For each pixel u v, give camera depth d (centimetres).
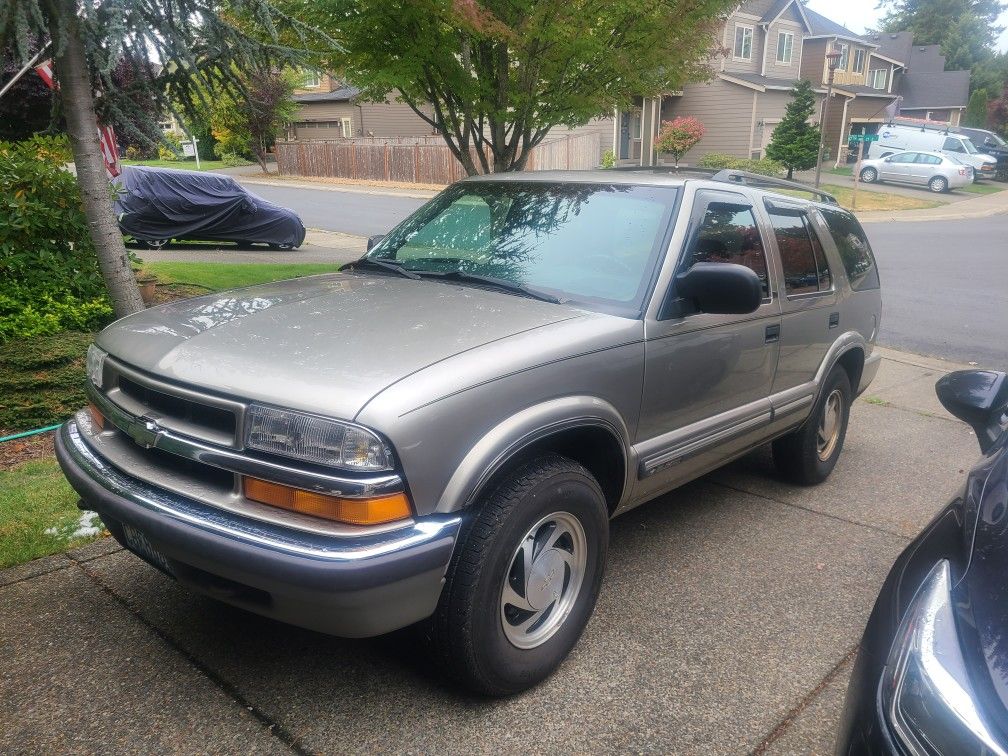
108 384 298
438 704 276
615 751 259
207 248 1480
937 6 7506
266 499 241
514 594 273
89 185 580
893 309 1123
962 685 165
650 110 3362
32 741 251
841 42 3956
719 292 320
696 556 400
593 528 297
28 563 358
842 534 433
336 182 3416
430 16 704
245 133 3609
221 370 256
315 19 707
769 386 412
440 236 395
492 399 257
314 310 306
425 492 240
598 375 296
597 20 743
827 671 307
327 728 262
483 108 789
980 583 190
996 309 1129
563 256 351
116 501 262
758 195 418
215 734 257
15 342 567
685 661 310
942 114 5338
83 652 297
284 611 239
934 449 589
